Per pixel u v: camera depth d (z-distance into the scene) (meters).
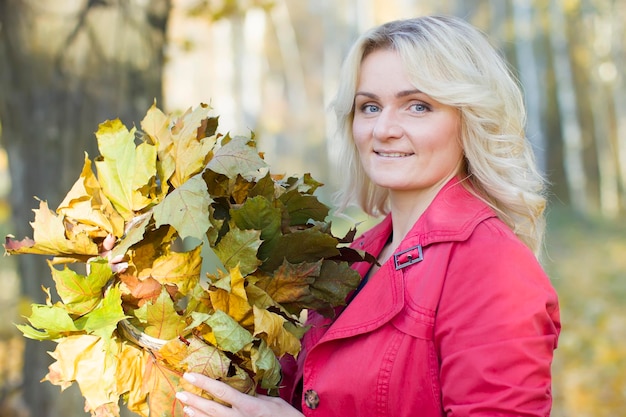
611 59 19.36
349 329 1.47
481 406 1.27
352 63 1.62
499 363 1.28
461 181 1.59
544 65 17.28
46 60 2.71
